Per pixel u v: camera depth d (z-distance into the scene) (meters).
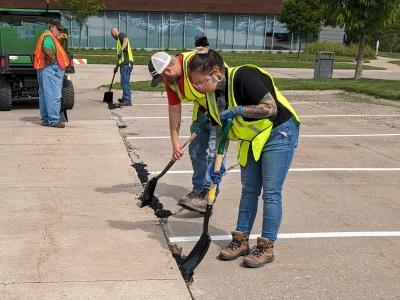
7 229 4.41
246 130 3.68
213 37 40.25
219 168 3.83
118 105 12.18
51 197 5.27
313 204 5.33
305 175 6.41
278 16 35.69
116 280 3.58
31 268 3.72
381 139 8.66
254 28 40.38
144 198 4.80
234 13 39.69
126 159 6.89
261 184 4.00
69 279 3.58
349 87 15.74
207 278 3.75
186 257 3.93
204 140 4.93
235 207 5.20
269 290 3.58
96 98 13.81
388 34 50.19
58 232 4.38
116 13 39.09
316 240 4.43
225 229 4.65
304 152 7.65
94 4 33.50
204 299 3.44
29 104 12.53
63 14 34.72
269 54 38.09
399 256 4.16
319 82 17.52
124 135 8.70
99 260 3.88
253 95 3.50
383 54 45.56
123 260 3.88
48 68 8.75
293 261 4.04
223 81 3.64
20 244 4.12
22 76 11.39
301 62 30.33
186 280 3.66
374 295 3.54
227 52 39.03
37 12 11.54
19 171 6.21
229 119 3.69
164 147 7.80
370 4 17.44
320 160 7.18
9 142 7.77
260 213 5.02
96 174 6.14
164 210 5.00
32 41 11.34
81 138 8.13
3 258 3.87
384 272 3.88
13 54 10.98
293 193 5.68
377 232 4.63
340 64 29.92
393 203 5.41
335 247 4.30
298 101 13.51
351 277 3.79
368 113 11.50
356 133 9.17
